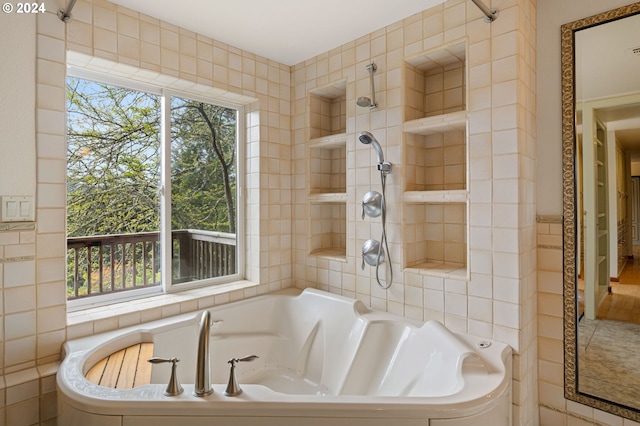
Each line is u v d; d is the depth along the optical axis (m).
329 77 2.48
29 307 1.62
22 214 1.60
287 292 2.60
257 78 2.55
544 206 1.85
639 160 1.60
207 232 2.51
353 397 1.21
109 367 1.58
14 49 1.57
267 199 2.62
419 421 1.16
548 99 1.83
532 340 1.81
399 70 2.09
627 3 1.61
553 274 1.83
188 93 2.39
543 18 1.85
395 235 2.11
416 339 1.82
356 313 2.12
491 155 1.74
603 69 1.68
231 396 1.21
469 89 1.81
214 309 2.21
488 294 1.76
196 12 1.99
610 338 1.67
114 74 2.05
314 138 2.64
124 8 1.92
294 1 1.89
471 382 1.34
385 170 2.10
